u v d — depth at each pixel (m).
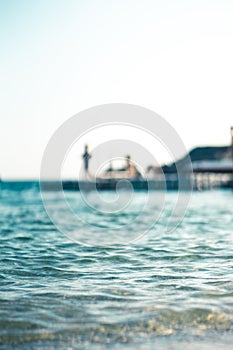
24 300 8.08
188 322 6.80
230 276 10.08
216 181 92.88
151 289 8.91
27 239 18.08
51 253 14.11
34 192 104.69
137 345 5.88
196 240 17.30
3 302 7.94
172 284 9.34
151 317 7.03
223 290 8.70
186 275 10.31
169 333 6.34
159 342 5.99
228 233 19.88
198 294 8.41
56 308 7.54
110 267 11.59
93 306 7.66
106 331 6.41
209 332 6.37
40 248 15.30
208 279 9.80
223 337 6.17
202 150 92.81
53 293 8.62
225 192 84.19
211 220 27.98
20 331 6.42
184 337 6.18
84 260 12.73
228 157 87.94
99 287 9.15
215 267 11.28
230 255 13.22
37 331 6.42
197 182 87.56
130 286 9.21
